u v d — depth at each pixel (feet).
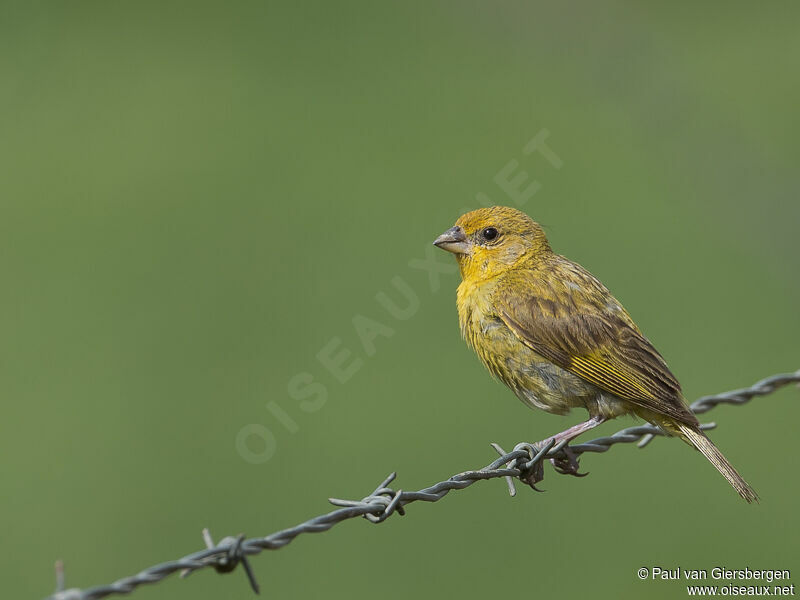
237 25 76.43
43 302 48.67
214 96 67.92
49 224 54.70
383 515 20.25
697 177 57.47
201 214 54.65
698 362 43.86
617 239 51.39
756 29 72.23
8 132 63.16
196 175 57.77
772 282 50.01
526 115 62.95
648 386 25.84
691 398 41.63
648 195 54.85
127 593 16.78
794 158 58.70
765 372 43.11
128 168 59.93
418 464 38.88
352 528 36.86
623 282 48.67
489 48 72.95
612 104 64.59
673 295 48.16
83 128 62.59
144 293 49.08
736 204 55.21
